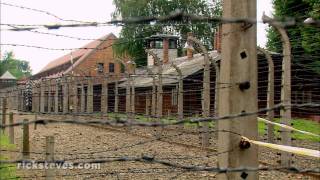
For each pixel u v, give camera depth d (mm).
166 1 45594
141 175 8023
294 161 9812
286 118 9086
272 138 10820
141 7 45625
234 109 3723
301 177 8117
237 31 3729
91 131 19438
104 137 16641
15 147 11648
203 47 12195
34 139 15484
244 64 3736
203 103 12594
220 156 3820
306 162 9680
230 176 3730
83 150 12188
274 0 25016
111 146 13320
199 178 7777
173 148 12664
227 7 3764
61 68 55094
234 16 3713
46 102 29719
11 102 21469
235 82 3723
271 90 10617
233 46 3736
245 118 3732
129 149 12312
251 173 3758
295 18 1865
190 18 1984
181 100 14367
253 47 3756
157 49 35844
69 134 17844
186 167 2432
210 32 39750
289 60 9148
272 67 10570
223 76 3811
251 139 3758
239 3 3709
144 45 42312
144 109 27656
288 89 9156
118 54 45719
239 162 3740
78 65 47469
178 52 38750
